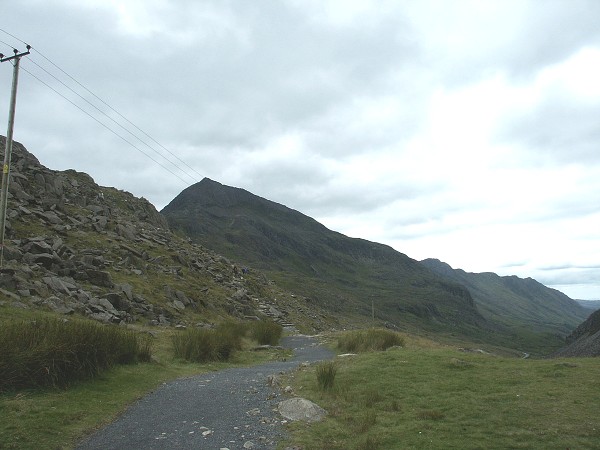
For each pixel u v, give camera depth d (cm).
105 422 993
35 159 5609
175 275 4828
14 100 2570
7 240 3111
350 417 1044
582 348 6016
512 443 845
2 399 1033
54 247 3394
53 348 1187
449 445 842
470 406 1110
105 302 2841
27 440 826
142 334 2502
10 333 1173
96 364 1360
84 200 5666
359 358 1914
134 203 8050
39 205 4469
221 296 5106
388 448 836
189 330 2417
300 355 2608
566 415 1010
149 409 1127
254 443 874
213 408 1149
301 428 970
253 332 3259
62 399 1088
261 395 1306
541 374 1465
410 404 1152
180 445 859
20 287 2383
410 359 1770
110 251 4300
